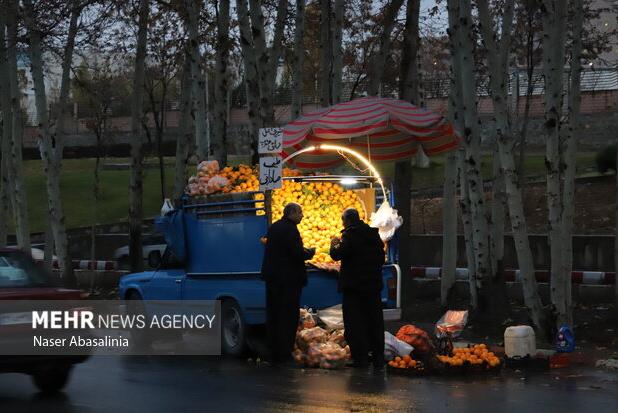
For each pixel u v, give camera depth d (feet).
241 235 43.16
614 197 91.15
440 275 67.41
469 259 54.75
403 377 36.40
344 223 39.47
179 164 78.89
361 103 48.24
